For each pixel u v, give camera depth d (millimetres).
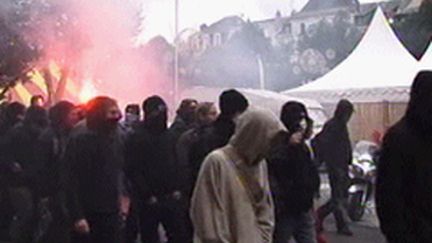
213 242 3535
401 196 3707
